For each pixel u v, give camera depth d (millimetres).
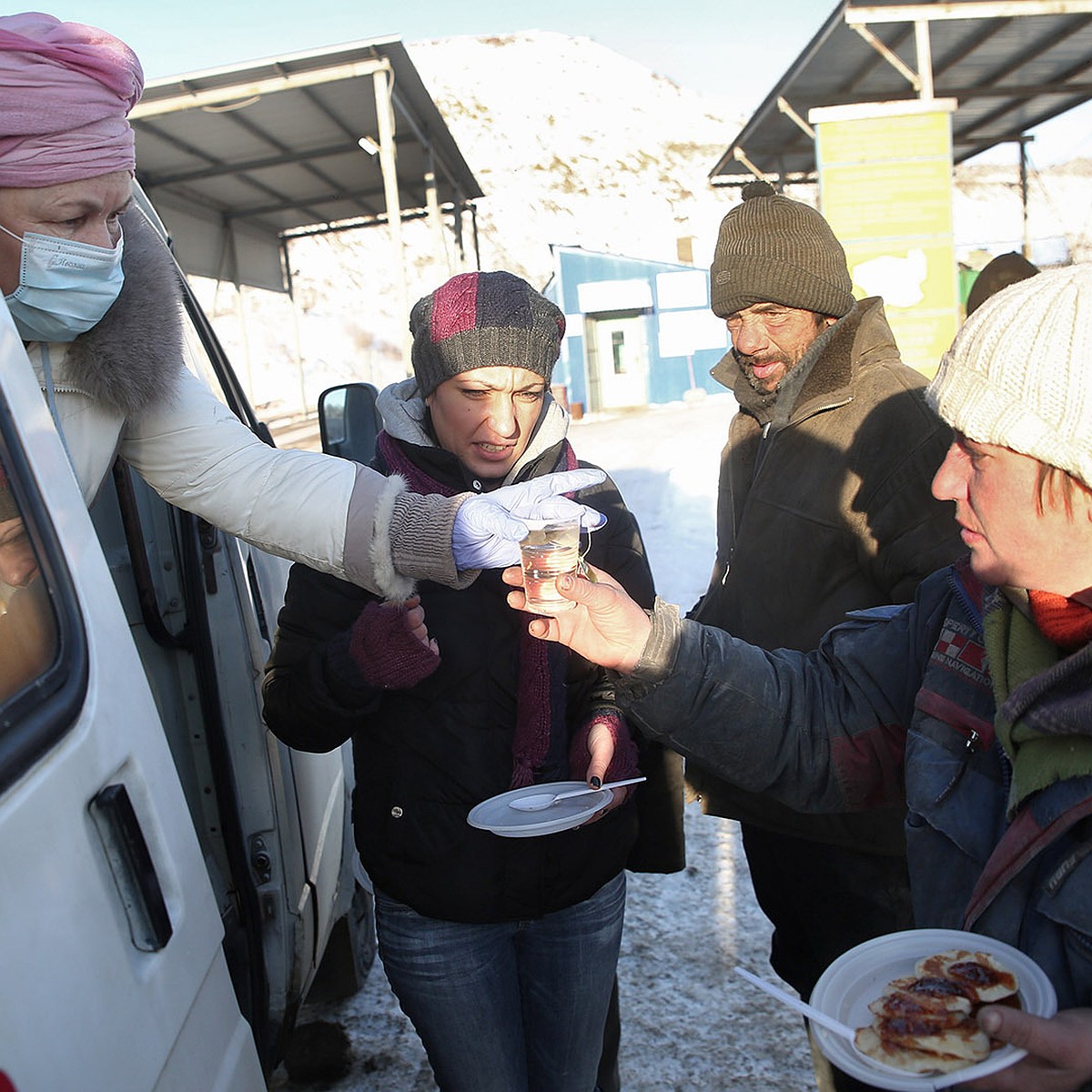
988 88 14195
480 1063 1813
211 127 12961
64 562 1182
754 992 2891
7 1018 832
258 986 1999
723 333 21625
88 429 1452
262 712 2021
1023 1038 955
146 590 1869
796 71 12828
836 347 2137
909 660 1489
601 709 1893
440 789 1762
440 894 1746
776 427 2236
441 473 1841
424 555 1556
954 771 1274
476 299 1742
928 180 9086
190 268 17812
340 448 2709
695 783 2309
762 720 1529
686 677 1521
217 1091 1210
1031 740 1101
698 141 117000
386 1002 2945
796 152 17641
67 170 1266
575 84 127812
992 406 1071
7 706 972
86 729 1083
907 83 13656
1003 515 1114
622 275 21562
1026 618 1183
